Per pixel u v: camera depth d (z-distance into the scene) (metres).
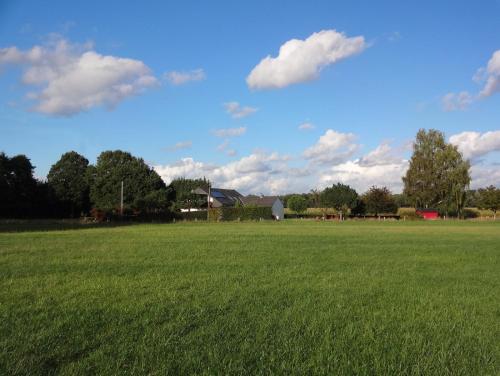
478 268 19.19
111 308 10.55
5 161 88.31
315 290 13.32
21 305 10.80
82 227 54.66
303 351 7.67
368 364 7.21
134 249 25.41
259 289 13.26
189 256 22.11
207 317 9.77
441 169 116.25
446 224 76.88
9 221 74.50
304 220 98.94
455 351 7.90
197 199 122.88
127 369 6.70
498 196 114.38
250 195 149.88
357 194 115.31
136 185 107.44
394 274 17.16
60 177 106.88
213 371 6.68
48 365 6.82
